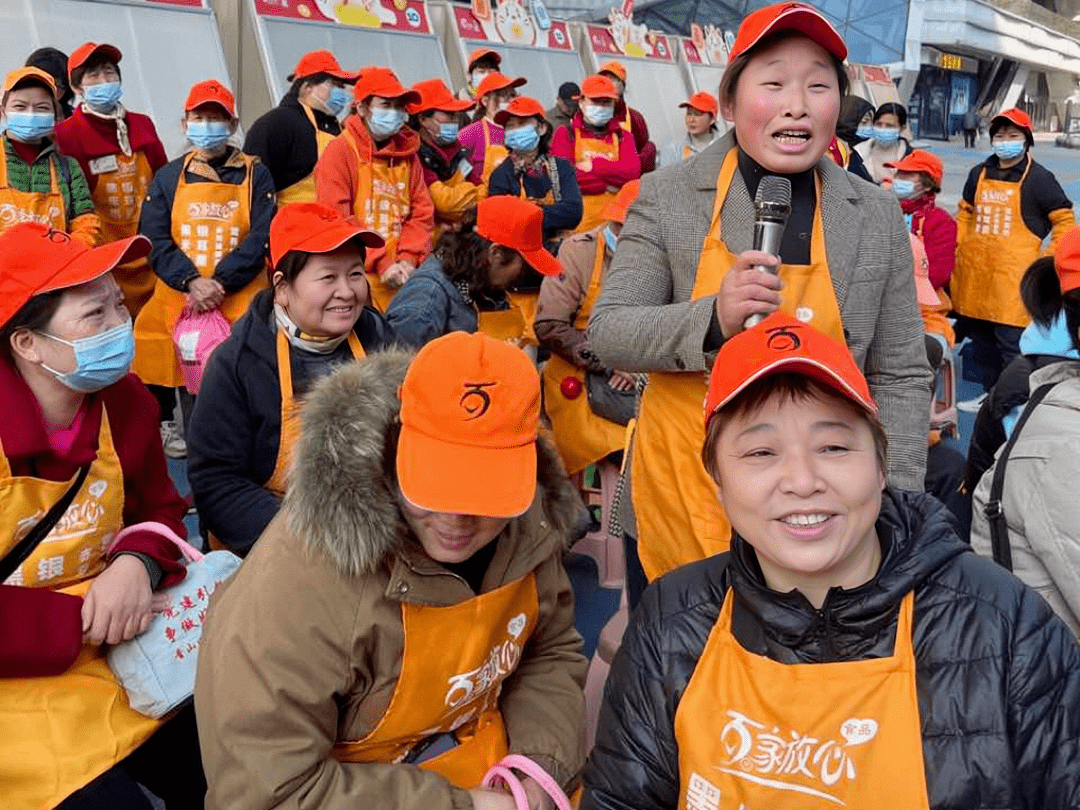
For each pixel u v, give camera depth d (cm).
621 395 442
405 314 381
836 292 229
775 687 159
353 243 297
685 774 166
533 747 208
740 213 231
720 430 161
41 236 218
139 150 602
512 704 217
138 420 242
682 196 237
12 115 525
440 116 702
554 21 1465
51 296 213
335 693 183
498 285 394
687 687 167
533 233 387
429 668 187
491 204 388
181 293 535
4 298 212
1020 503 230
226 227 525
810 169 231
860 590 156
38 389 220
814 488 152
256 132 584
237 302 529
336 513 174
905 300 239
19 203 529
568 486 200
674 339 216
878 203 236
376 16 1166
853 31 3173
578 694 220
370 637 182
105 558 235
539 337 454
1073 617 228
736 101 228
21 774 202
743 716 162
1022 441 233
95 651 224
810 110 218
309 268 291
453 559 180
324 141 596
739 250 231
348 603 180
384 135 565
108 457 231
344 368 188
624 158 845
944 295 721
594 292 453
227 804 179
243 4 1042
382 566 181
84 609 216
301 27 1077
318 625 179
